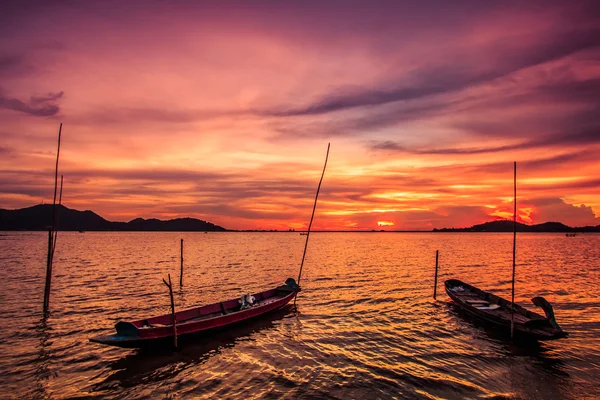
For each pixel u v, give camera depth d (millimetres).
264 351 15875
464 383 12836
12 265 46812
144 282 34031
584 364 14586
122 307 23750
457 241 173125
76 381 12859
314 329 19172
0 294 27391
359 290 30625
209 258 62188
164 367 14125
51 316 21125
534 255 72438
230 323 18453
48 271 22359
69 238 167000
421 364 14516
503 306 20891
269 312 21469
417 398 11750
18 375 13203
